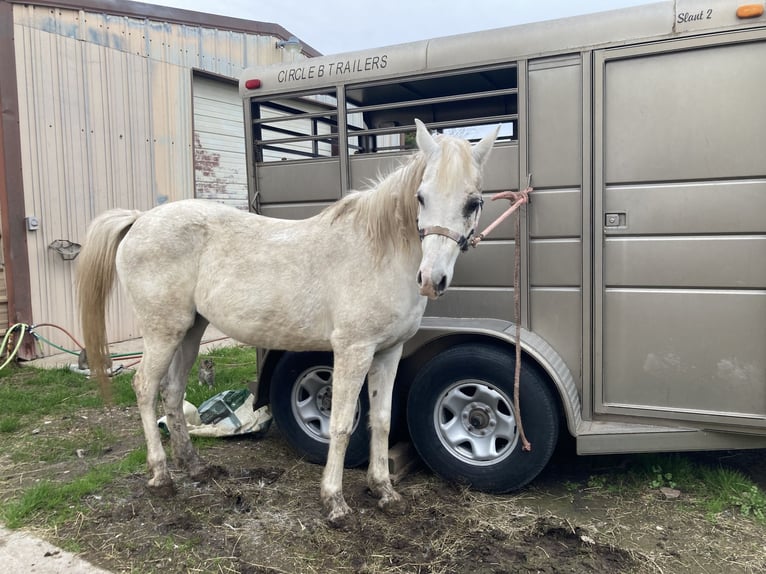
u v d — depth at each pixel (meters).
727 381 2.80
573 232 3.00
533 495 3.09
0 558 2.53
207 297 3.03
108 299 3.31
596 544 2.58
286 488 3.19
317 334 2.90
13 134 5.99
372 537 2.65
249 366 5.89
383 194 2.72
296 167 3.67
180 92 7.89
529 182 3.06
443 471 3.17
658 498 3.02
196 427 4.01
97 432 4.08
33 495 3.01
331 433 2.80
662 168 2.82
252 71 3.73
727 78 2.69
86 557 2.54
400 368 3.40
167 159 7.78
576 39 2.90
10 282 6.01
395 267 2.69
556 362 2.98
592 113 2.90
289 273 2.88
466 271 3.25
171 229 3.06
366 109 3.42
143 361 3.14
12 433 4.08
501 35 3.05
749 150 2.67
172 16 7.67
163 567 2.46
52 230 6.41
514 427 3.02
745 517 2.81
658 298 2.89
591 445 2.91
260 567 2.45
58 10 6.40
